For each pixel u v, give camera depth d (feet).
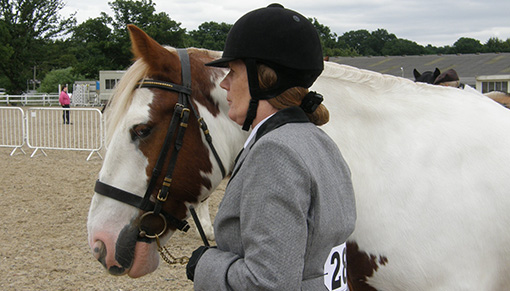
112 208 6.25
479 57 92.68
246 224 4.19
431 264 6.05
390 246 6.24
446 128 6.56
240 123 4.83
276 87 4.53
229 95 4.93
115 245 6.18
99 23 130.93
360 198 6.48
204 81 6.67
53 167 31.22
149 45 6.33
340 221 4.45
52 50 170.50
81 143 38.73
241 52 4.57
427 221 6.12
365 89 7.07
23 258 16.02
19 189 25.34
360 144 6.72
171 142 6.32
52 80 161.99
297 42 4.49
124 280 14.43
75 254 16.48
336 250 4.67
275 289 3.98
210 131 6.57
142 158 6.25
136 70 6.49
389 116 6.81
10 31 161.17
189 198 6.54
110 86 96.78
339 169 4.67
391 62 96.73
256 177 4.18
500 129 6.51
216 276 4.39
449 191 6.15
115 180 6.27
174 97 6.39
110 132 6.44
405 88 7.10
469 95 7.13
